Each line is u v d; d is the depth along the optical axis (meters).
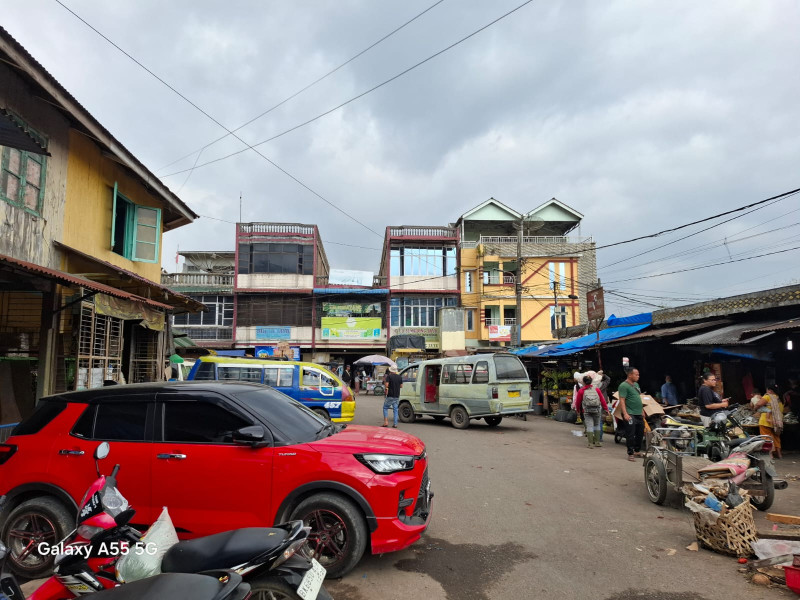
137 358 13.61
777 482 6.46
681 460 6.28
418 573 4.39
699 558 4.72
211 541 2.78
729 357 14.02
